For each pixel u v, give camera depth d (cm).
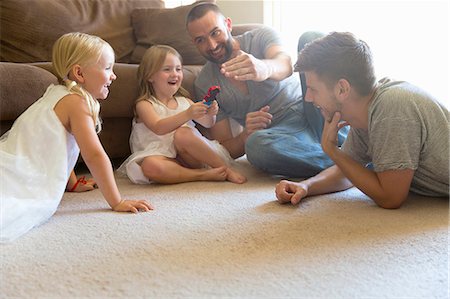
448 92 200
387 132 97
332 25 231
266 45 161
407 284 66
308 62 105
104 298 63
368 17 218
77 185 129
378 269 71
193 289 65
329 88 103
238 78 133
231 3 273
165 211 104
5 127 129
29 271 72
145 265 74
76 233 90
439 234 85
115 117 159
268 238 85
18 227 90
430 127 99
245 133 157
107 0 217
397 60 211
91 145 106
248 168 158
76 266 74
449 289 64
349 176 104
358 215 98
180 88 162
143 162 136
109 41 209
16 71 126
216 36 152
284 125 149
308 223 93
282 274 70
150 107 148
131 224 95
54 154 104
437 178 105
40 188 101
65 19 196
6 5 185
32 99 128
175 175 135
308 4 242
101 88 114
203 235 87
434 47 202
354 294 63
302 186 110
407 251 77
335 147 106
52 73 141
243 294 64
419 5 203
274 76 145
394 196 99
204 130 167
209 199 115
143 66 152
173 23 205
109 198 106
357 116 106
